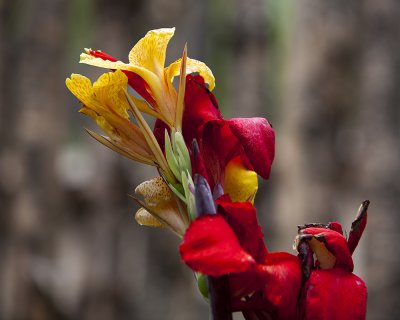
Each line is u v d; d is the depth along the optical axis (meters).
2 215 12.46
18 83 12.77
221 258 2.02
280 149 11.88
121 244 12.79
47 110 12.84
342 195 11.37
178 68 2.48
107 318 12.64
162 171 2.44
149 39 2.48
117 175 12.71
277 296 2.19
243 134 2.35
